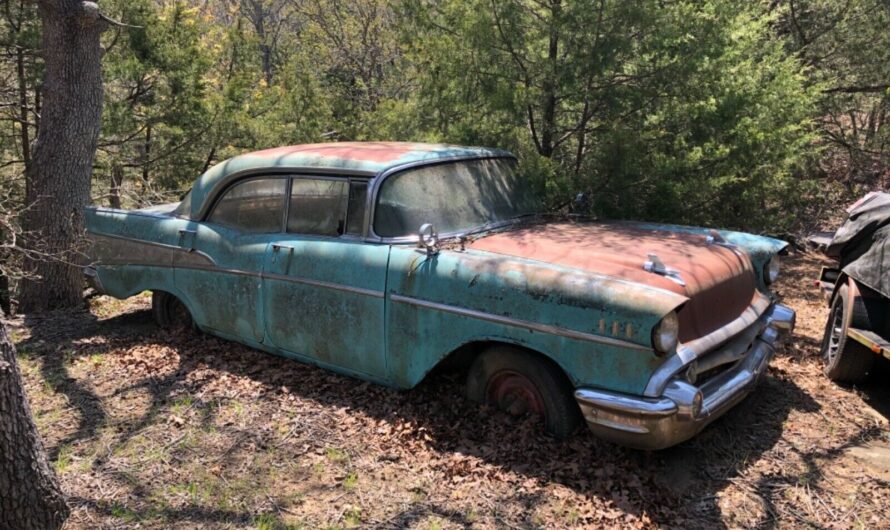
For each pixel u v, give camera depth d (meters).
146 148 12.24
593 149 7.20
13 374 2.96
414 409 4.38
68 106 6.84
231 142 12.07
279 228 4.95
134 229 5.85
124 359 5.40
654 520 3.32
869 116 14.36
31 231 6.73
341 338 4.54
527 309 3.76
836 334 5.12
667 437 3.45
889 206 4.83
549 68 6.77
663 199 6.77
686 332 3.65
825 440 4.16
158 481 3.74
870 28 12.55
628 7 6.46
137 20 10.85
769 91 7.87
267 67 27.41
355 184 4.55
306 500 3.55
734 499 3.55
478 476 3.69
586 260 3.95
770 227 8.19
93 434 4.25
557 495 3.52
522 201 5.21
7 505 2.97
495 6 6.88
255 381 4.92
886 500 3.55
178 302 5.99
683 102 6.97
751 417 4.44
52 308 7.05
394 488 3.64
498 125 7.28
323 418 4.38
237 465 3.89
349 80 21.55
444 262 4.10
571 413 3.87
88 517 3.42
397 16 7.91
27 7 10.20
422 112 7.93
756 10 9.01
